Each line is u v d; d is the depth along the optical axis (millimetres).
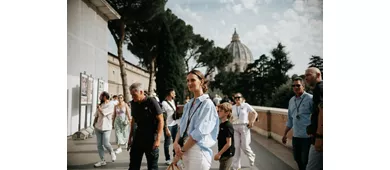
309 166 4273
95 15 6109
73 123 6051
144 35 6129
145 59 6125
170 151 5738
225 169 3781
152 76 6109
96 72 6191
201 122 2990
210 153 3115
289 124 4566
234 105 5016
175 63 5965
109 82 6199
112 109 5320
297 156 4441
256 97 5609
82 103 6137
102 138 5215
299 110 4375
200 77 3121
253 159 4977
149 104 4016
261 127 5512
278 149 5348
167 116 5332
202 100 3064
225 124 3756
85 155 5523
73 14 6082
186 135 3166
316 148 4219
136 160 4133
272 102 5531
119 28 6176
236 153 4934
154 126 4074
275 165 4965
